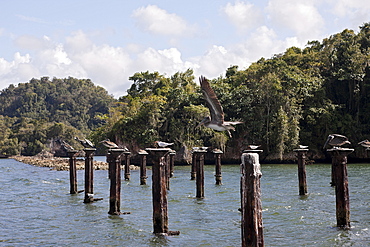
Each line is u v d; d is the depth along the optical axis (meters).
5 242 22.14
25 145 174.62
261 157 88.19
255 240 13.61
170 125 94.38
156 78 119.88
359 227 23.00
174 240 21.34
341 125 88.12
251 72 101.50
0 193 41.84
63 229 24.56
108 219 26.62
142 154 46.31
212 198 34.78
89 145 32.59
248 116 90.38
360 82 93.69
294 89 89.81
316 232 22.36
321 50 109.81
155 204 21.73
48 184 50.34
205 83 12.64
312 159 89.19
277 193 36.72
